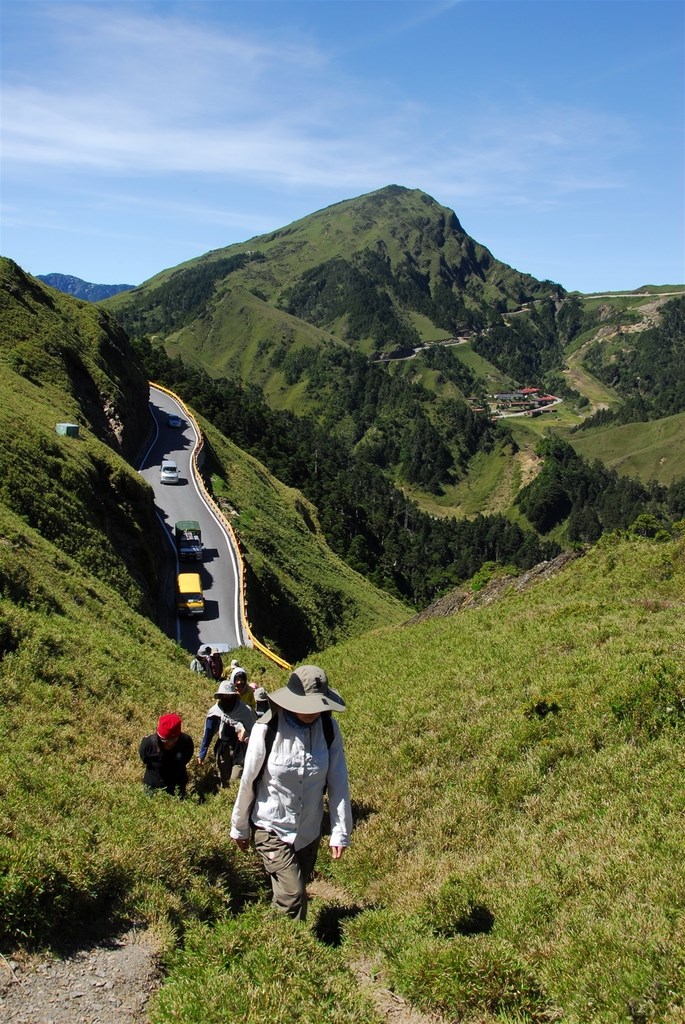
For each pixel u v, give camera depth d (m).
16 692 12.97
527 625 19.31
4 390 46.62
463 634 21.64
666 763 9.23
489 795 10.03
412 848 9.35
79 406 58.75
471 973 5.79
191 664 23.89
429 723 13.04
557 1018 5.50
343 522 130.75
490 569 35.22
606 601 19.66
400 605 93.31
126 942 6.41
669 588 21.80
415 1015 5.70
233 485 87.00
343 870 9.20
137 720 14.48
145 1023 5.28
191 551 51.00
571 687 12.34
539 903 6.98
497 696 13.33
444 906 7.13
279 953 5.79
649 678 11.27
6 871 6.41
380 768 11.91
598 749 10.36
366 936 7.00
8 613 16.11
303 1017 5.15
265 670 30.27
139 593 34.47
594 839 7.96
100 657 17.22
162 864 7.75
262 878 8.64
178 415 98.75
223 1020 5.05
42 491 33.50
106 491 44.81
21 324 62.72
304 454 165.00
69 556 30.23
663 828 7.71
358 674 21.05
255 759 6.41
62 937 6.25
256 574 54.78
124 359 83.88
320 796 6.55
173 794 10.31
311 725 6.47
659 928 6.02
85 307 84.25
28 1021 5.10
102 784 9.88
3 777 8.83
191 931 6.41
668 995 5.27
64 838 7.37
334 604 73.25
